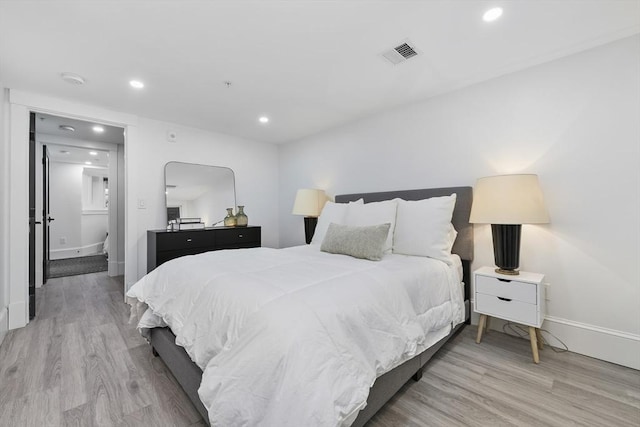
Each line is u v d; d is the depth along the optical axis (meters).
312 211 3.50
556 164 2.07
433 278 1.84
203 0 1.49
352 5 1.54
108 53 1.97
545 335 2.08
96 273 4.55
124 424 1.29
